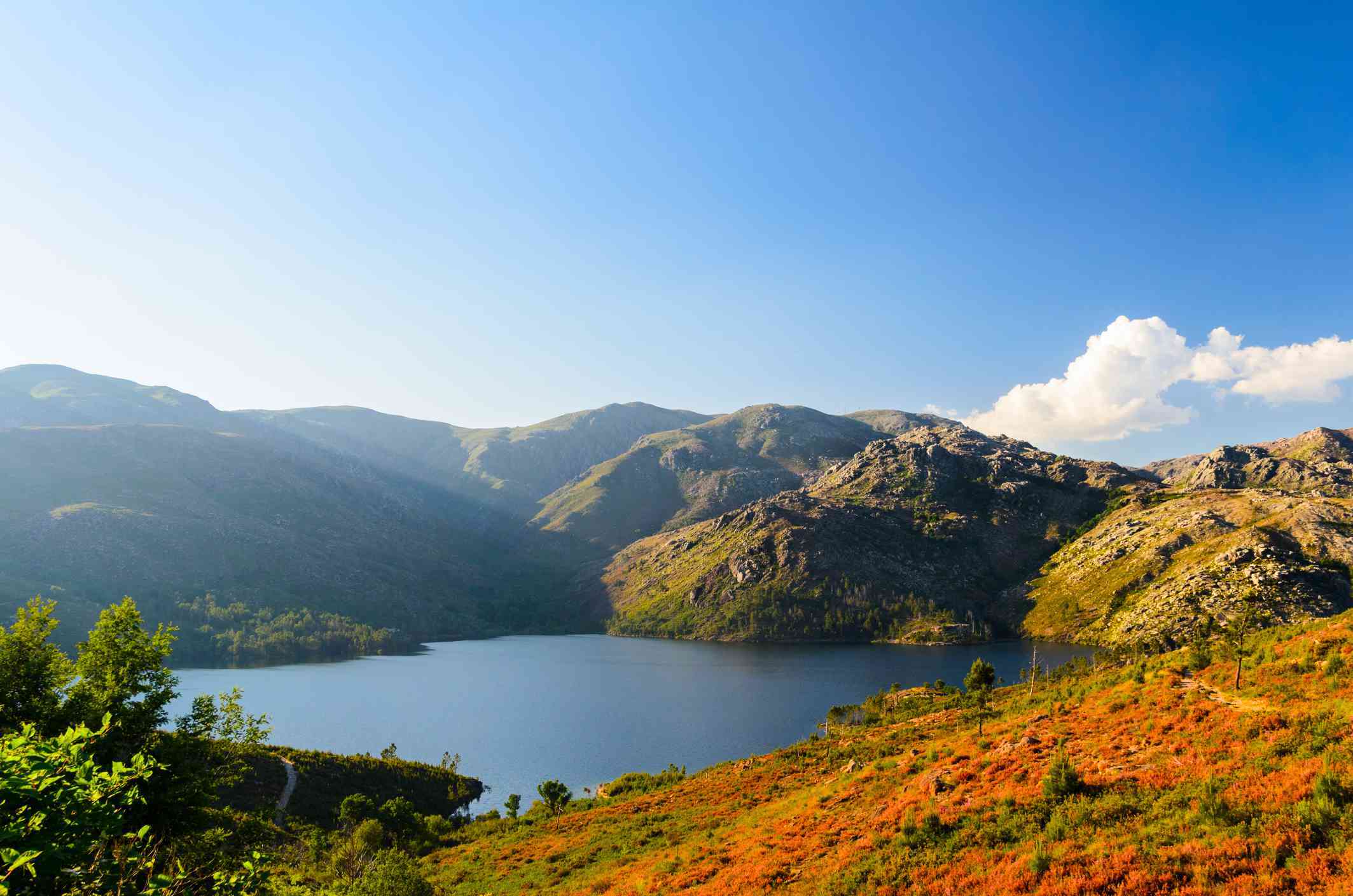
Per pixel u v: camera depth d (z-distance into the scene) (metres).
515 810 101.62
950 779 35.84
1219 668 43.19
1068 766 27.81
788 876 30.09
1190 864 18.58
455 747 169.75
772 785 68.75
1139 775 27.19
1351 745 22.95
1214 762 26.28
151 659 31.50
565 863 52.53
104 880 10.78
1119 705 41.44
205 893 12.27
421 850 76.25
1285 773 22.17
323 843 65.50
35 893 9.83
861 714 140.50
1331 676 33.12
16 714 28.19
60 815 10.21
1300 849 17.53
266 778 92.94
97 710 28.77
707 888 31.94
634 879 39.41
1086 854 21.22
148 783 28.05
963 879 22.62
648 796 81.94
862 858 28.16
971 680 71.12
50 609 30.58
